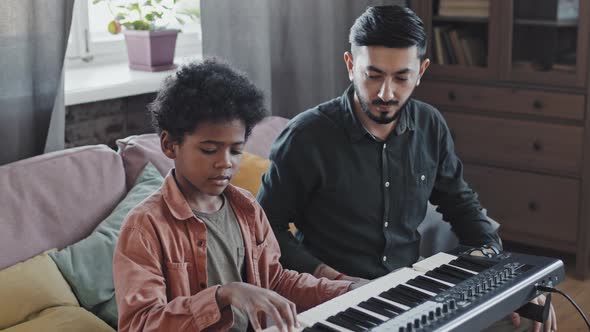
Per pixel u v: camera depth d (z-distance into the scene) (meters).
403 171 2.01
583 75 3.43
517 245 3.95
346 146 1.96
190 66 1.49
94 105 2.88
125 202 2.12
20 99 2.36
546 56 3.53
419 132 2.04
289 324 1.30
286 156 1.96
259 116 1.50
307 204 2.02
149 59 3.13
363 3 3.62
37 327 1.75
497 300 1.48
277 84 3.34
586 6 3.38
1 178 1.98
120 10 3.22
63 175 2.08
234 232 1.56
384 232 2.00
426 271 1.66
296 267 1.88
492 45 3.64
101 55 3.25
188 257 1.48
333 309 1.46
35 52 2.37
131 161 2.28
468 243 2.10
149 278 1.39
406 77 1.80
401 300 1.48
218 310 1.31
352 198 1.98
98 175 2.15
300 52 3.36
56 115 2.44
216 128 1.41
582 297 3.34
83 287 1.93
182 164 1.47
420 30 1.80
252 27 3.01
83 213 2.08
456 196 2.13
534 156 3.61
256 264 1.59
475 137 3.75
